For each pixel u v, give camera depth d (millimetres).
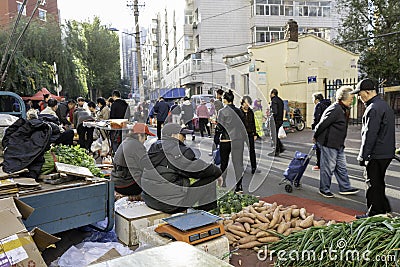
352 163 7480
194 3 26906
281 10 26250
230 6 25797
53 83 19969
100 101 10039
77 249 3006
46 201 2932
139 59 21203
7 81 17500
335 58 16734
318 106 6613
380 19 19172
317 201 4762
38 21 22094
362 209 4383
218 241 2783
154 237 2824
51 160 3506
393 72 19000
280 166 7215
